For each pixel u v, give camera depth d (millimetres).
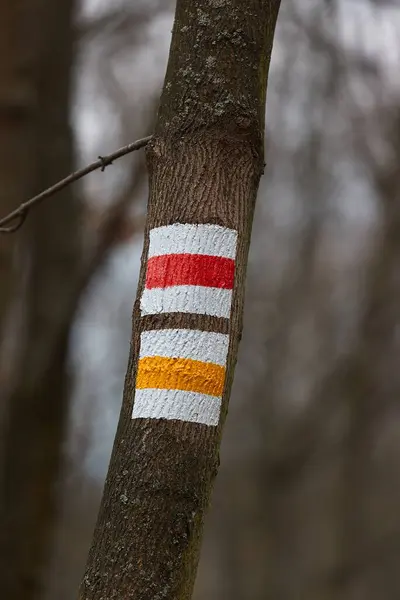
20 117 6402
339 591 14500
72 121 6781
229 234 2414
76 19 7129
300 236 15812
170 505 2271
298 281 16016
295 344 16969
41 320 6453
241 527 14984
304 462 14164
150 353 2365
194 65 2506
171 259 2396
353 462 14391
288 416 15055
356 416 13781
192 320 2357
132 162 6738
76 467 16828
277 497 14602
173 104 2506
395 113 12141
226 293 2396
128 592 2219
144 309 2408
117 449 2367
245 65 2518
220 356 2365
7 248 6258
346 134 12914
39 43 6523
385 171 12727
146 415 2332
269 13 2611
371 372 13180
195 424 2318
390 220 12672
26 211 2992
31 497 6449
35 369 6391
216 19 2525
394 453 17312
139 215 6777
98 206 7859
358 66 10641
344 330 15633
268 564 14609
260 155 2541
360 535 14688
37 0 6543
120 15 8062
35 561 6461
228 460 15836
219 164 2443
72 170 6742
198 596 20734
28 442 6445
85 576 2293
